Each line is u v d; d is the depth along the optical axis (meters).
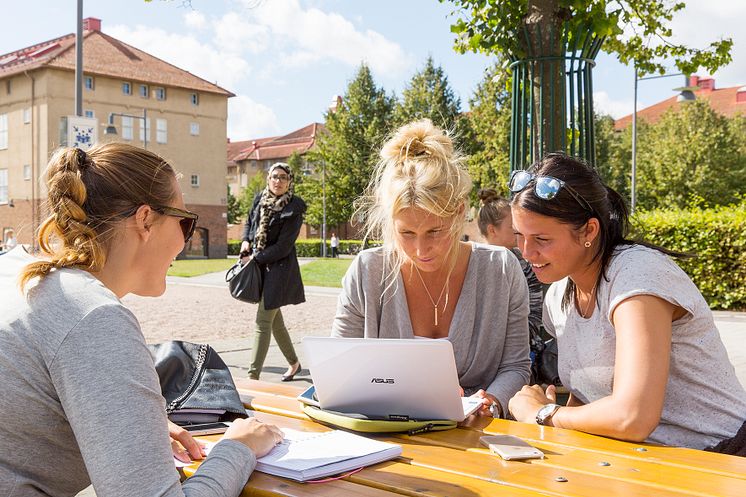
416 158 2.50
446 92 45.53
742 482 1.53
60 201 1.54
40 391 1.39
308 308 12.32
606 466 1.66
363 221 2.89
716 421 2.04
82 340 1.37
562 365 2.32
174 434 1.83
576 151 4.94
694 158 33.53
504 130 37.28
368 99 48.59
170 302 13.65
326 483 1.57
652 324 1.90
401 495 1.49
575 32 4.80
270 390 2.65
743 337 8.40
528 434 1.98
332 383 2.10
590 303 2.19
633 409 1.83
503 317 2.76
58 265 1.50
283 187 5.84
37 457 1.44
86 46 45.34
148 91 46.12
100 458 1.32
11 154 44.62
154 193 1.63
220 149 49.34
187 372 2.22
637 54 7.30
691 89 17.69
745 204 12.20
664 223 11.78
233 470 1.53
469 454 1.80
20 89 43.78
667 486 1.50
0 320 1.42
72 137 9.67
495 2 5.01
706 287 11.55
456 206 2.47
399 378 2.03
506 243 4.42
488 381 2.81
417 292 2.76
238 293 5.70
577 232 2.08
